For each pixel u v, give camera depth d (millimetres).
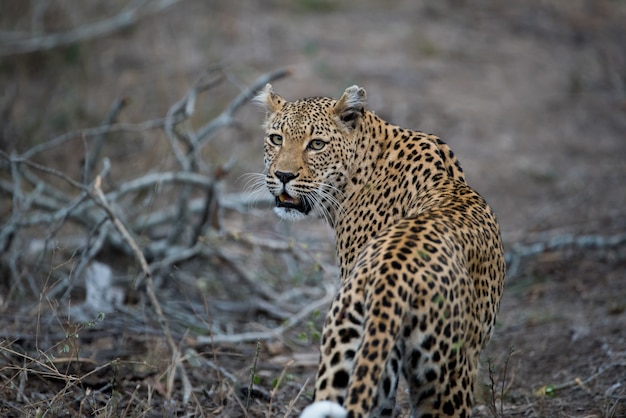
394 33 26594
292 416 9312
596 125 21719
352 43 25312
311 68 22859
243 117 20000
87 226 12969
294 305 12750
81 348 10453
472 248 7285
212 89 20375
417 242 6855
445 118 21156
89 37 21688
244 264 13836
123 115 18406
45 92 18922
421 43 25547
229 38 24297
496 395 9672
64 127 17828
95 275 12242
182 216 13367
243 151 18297
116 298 11930
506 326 12047
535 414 9164
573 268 13836
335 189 9047
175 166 15984
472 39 27047
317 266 11547
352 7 28562
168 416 8781
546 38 27812
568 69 25406
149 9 22719
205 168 14570
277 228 15414
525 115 22016
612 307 12039
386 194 8727
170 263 12594
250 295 13117
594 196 17016
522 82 24203
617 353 10625
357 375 6211
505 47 26672
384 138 9086
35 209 14734
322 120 8969
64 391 8797
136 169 16203
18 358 9969
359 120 9039
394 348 6512
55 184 15703
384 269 6570
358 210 8898
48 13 21375
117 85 20359
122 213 13219
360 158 9023
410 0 29875
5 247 12422
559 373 10453
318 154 8945
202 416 8625
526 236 15234
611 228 15141
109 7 23438
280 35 25031
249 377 10297
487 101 22562
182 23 24703
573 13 30062
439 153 8664
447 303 6680
